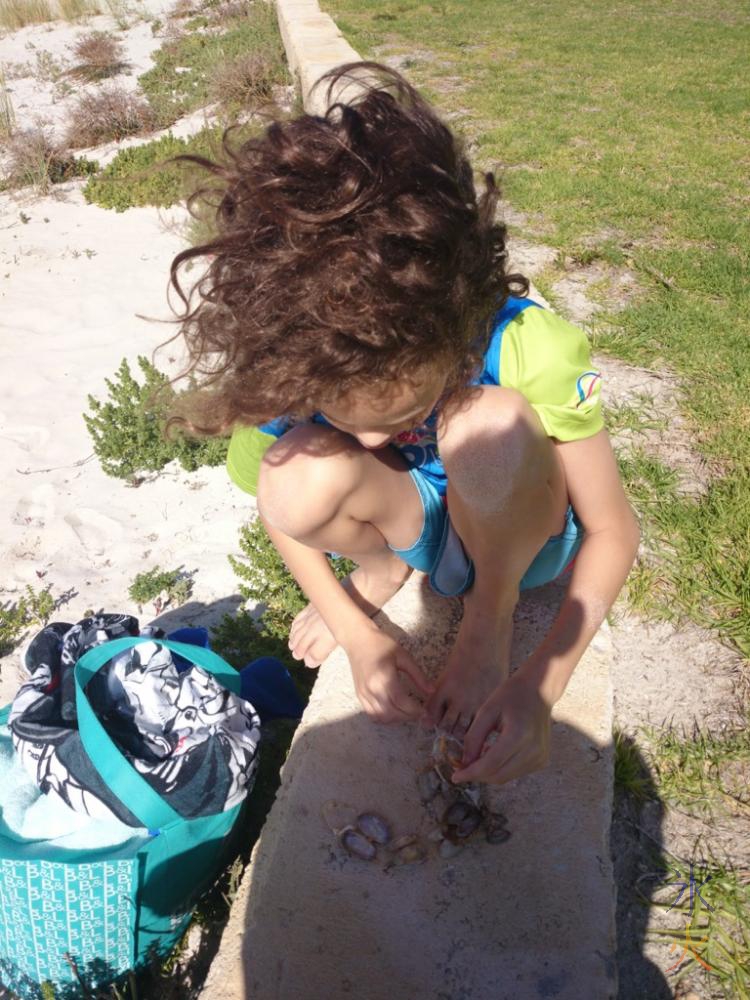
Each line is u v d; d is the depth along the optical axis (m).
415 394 0.64
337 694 0.95
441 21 6.02
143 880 0.93
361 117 0.63
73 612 1.64
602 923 0.76
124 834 0.92
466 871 0.80
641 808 0.99
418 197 0.60
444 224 0.61
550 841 0.81
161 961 1.02
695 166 3.01
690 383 1.73
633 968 0.86
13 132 4.67
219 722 0.98
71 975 0.98
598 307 2.06
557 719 0.91
